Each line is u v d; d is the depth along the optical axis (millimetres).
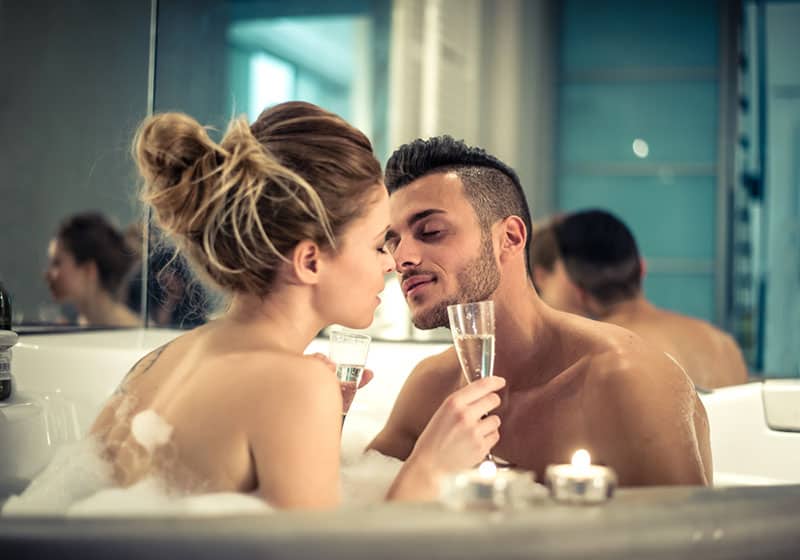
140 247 2422
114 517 791
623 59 4824
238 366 1011
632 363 1173
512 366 1303
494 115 4828
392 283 2854
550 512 797
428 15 4832
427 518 779
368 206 1118
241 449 968
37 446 1445
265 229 1057
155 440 1013
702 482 1102
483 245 1269
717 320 4727
